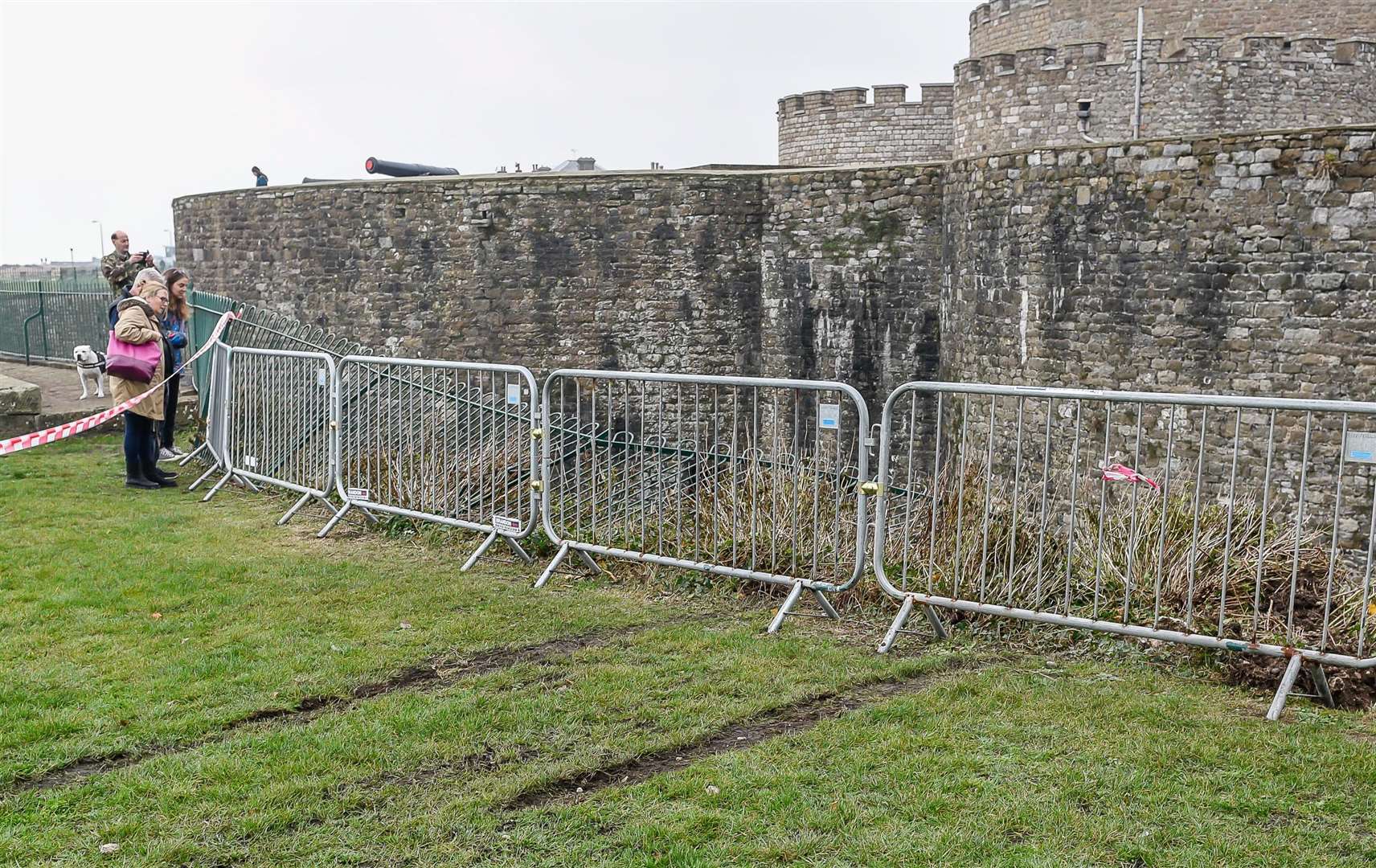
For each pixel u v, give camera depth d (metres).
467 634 5.75
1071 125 21.39
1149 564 5.84
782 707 4.80
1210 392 11.61
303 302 19.52
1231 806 3.81
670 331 17.88
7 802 3.88
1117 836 3.62
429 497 8.14
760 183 17.44
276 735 4.43
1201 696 4.88
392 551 7.66
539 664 5.32
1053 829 3.68
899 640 5.74
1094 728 4.48
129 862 3.50
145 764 4.17
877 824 3.72
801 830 3.67
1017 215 13.25
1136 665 5.30
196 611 6.19
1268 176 11.02
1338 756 4.17
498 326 18.30
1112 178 12.16
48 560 7.26
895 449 16.34
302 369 9.05
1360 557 10.80
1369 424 10.65
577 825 3.74
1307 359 10.97
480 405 8.55
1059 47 21.48
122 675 5.14
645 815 3.78
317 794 3.93
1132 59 21.03
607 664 5.30
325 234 19.08
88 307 19.64
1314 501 11.03
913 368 16.12
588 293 18.00
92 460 11.38
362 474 8.52
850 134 26.09
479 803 3.87
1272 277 11.10
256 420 9.70
